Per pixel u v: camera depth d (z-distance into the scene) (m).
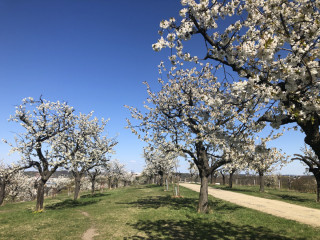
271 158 24.72
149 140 17.19
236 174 68.56
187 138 15.95
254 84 4.86
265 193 33.09
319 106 4.43
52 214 19.23
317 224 13.51
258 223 13.84
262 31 5.94
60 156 22.38
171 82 18.16
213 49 5.61
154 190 41.19
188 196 29.48
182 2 5.61
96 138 30.20
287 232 11.70
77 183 31.44
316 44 4.84
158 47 5.79
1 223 15.62
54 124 22.75
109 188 65.31
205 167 17.47
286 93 4.74
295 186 41.25
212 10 5.52
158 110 18.05
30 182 45.22
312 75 4.53
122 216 16.94
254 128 5.89
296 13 5.40
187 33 5.50
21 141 20.98
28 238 11.59
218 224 13.68
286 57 4.82
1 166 37.16
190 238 10.88
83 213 19.69
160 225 13.57
